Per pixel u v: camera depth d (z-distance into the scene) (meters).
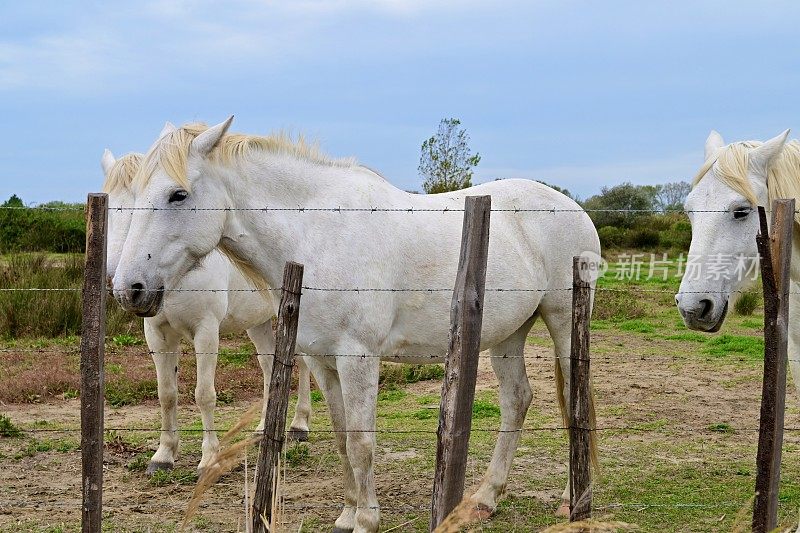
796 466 6.16
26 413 7.82
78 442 6.75
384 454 6.50
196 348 6.11
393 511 5.08
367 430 4.37
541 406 8.19
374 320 4.37
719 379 9.30
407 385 9.43
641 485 5.59
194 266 4.45
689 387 8.91
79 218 18.58
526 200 5.23
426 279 4.61
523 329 5.43
